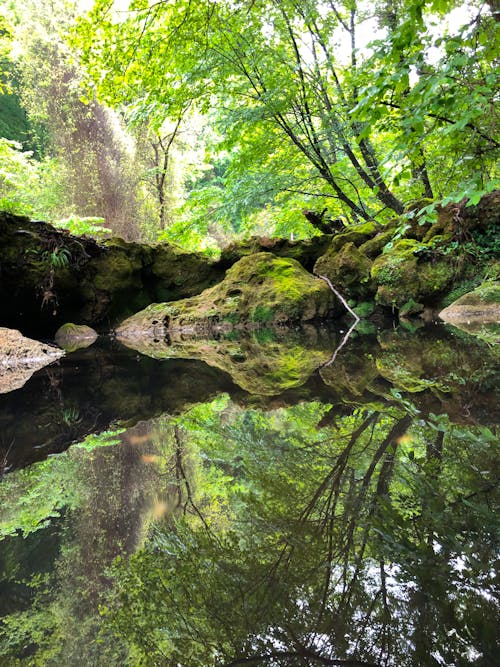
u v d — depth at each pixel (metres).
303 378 2.21
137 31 4.30
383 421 1.25
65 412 1.72
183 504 0.84
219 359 3.24
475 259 5.43
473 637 0.46
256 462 1.02
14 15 10.75
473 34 2.14
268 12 6.35
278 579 0.59
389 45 2.18
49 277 5.75
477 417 1.23
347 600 0.54
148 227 12.47
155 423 1.48
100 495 0.92
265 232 16.52
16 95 14.81
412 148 2.54
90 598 0.59
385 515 0.72
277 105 6.64
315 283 6.29
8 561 0.69
